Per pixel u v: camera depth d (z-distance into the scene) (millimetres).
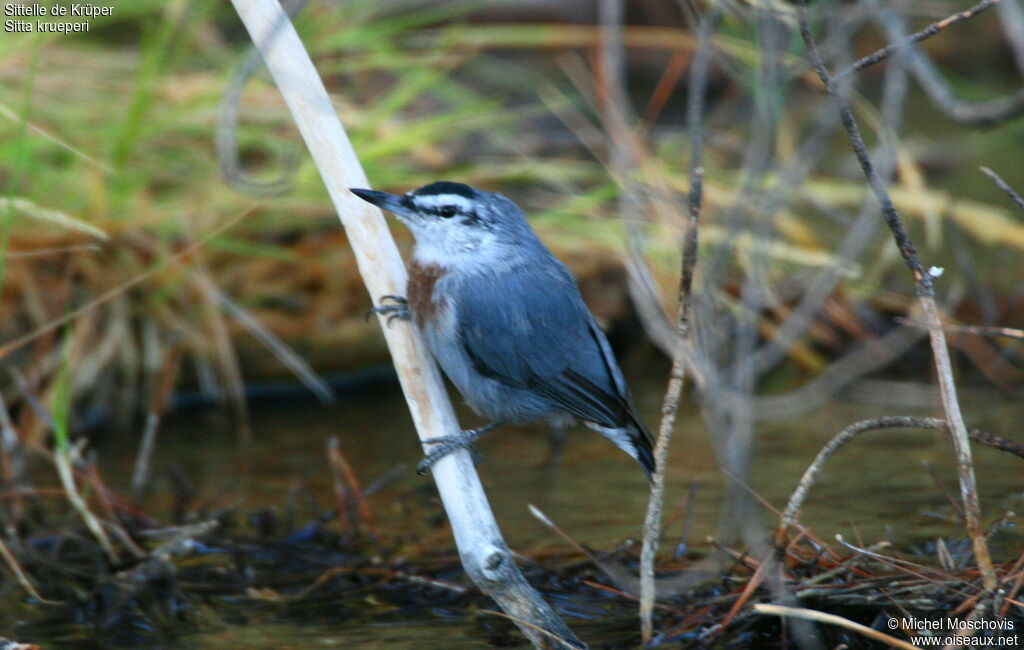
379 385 13562
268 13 7461
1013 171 16906
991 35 20719
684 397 12469
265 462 11000
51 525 9383
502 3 20594
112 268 12242
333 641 7449
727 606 7531
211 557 8820
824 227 15203
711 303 8156
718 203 12891
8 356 11555
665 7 20578
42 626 7727
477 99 16562
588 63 20016
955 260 14492
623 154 12016
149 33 12531
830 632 7133
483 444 11539
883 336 13320
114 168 11281
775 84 8484
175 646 7398
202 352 12516
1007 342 13117
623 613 7758
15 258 11758
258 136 12680
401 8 15977
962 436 6570
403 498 10031
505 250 8094
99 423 12039
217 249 12531
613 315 13727
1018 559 7184
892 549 8016
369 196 7742
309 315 13125
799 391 12469
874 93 20312
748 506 7750
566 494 9984
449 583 8344
